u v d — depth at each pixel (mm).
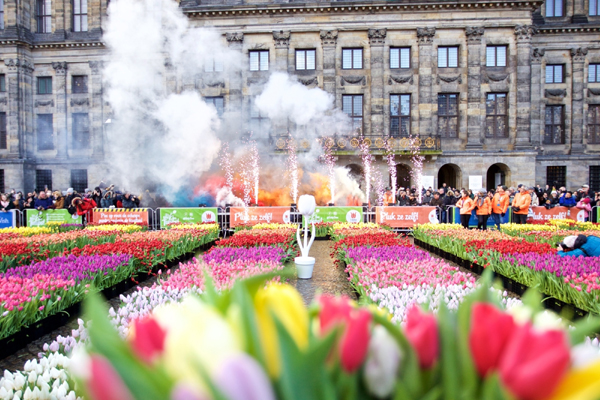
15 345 4699
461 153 31891
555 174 35125
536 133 34406
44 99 36594
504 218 19359
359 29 32688
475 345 768
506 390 669
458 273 5953
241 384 636
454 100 33156
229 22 33062
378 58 32625
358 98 33188
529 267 6520
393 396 838
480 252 8422
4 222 19203
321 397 692
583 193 19859
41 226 18109
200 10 32688
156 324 802
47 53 36469
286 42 32812
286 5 32219
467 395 708
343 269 9344
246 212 18484
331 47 32781
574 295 5309
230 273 5906
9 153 35656
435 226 15234
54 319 5445
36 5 37344
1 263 7699
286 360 705
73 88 36594
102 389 614
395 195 24328
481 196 16781
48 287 5449
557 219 18641
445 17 32312
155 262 8602
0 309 4477
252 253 8117
